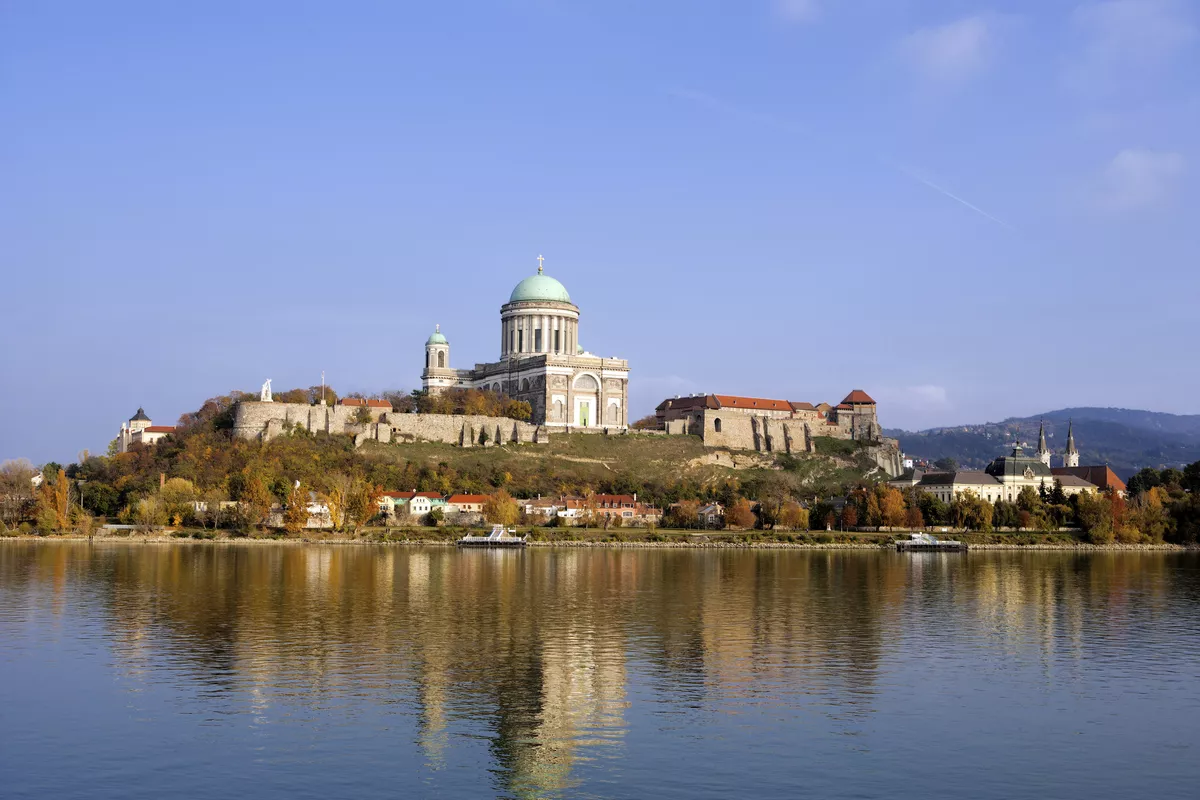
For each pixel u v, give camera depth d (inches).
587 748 3799.2
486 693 4549.7
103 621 6289.4
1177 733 4045.3
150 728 3981.3
